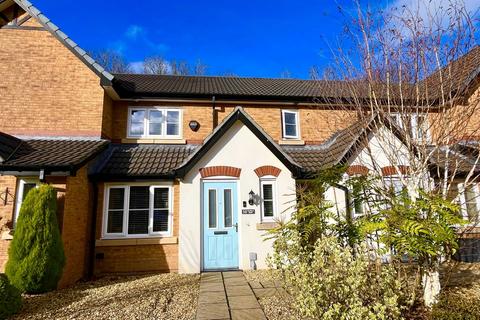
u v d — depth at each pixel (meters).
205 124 12.17
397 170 6.50
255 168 10.16
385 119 6.80
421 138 6.34
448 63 6.04
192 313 5.82
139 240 9.62
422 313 5.23
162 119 12.05
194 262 9.38
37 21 10.67
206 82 15.05
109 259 9.47
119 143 11.47
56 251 7.42
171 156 10.93
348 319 4.13
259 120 12.68
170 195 10.23
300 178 10.48
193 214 9.66
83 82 10.55
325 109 11.36
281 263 5.60
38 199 7.45
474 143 7.57
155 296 6.87
